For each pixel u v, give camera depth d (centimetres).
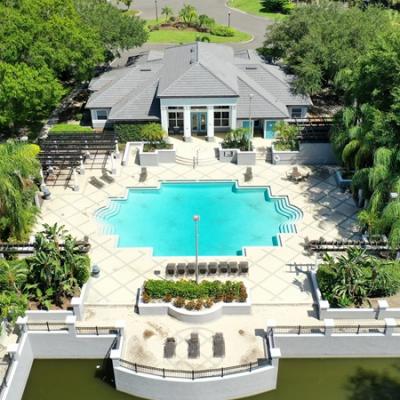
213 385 2791
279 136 4878
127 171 4659
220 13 9600
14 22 4716
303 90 5212
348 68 4928
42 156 4547
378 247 3581
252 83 5194
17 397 2859
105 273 3519
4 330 3098
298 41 5706
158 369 2784
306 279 3456
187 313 3114
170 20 8925
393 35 4131
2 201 3544
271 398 2898
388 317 3141
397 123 3534
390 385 2952
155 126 4844
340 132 4253
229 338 3047
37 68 4859
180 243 3875
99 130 5241
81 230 3938
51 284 3241
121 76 5359
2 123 4809
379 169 3575
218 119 5091
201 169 4681
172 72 5091
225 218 4134
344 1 8738
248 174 4588
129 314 3212
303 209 4141
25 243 3656
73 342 3045
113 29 5809
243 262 3516
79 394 2927
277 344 3022
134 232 3991
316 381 2983
